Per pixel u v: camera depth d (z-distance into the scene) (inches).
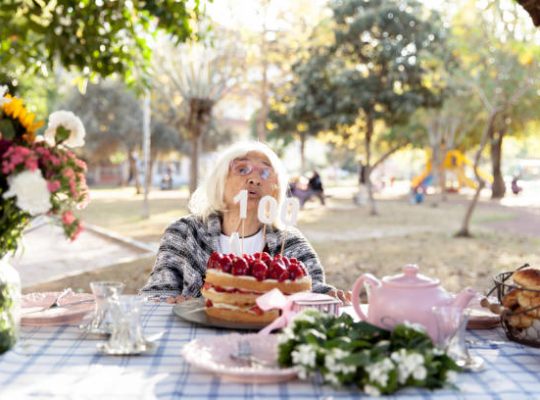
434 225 715.4
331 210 949.2
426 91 812.0
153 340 85.4
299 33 618.5
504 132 1235.9
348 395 66.3
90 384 69.1
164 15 181.5
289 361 71.5
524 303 85.0
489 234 615.8
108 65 171.8
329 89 834.2
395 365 66.5
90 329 87.7
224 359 74.9
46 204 71.1
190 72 525.0
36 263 405.7
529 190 1835.6
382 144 1471.5
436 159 1243.8
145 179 778.8
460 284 347.3
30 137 75.5
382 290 77.5
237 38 530.3
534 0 134.8
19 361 76.5
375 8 781.3
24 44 151.3
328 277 364.5
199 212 130.6
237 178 124.2
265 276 92.2
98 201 1179.3
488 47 553.9
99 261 417.7
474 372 73.9
